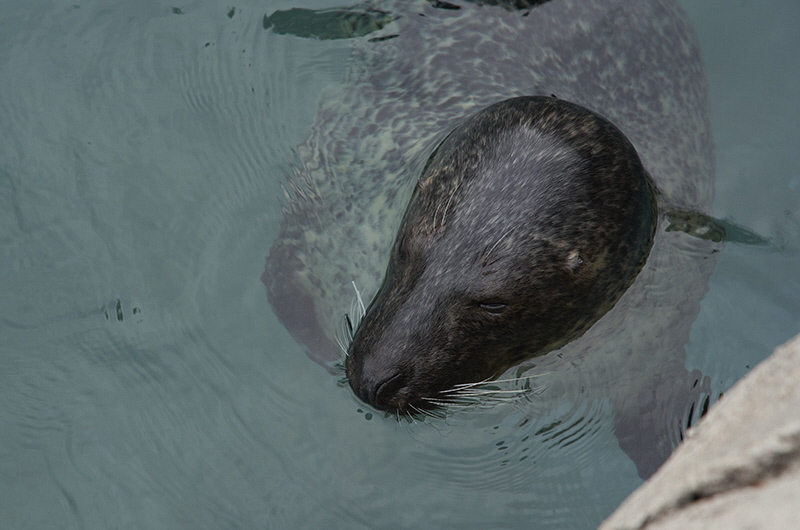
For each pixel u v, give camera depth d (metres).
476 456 1.86
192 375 1.88
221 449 1.86
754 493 1.43
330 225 1.95
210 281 1.93
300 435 1.86
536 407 1.88
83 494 1.84
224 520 1.83
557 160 1.83
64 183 1.98
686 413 1.87
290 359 1.89
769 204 2.01
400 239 1.86
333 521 1.83
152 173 1.99
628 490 1.85
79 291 1.92
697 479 1.54
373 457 1.86
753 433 1.54
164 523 1.83
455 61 2.01
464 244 1.81
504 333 1.84
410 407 1.84
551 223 1.81
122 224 1.96
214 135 2.01
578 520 1.84
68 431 1.86
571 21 2.01
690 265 1.93
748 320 1.93
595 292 1.85
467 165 1.85
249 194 1.98
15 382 1.88
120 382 1.88
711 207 2.00
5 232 1.95
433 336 1.82
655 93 2.00
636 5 2.04
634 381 1.89
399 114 1.99
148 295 1.92
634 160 1.86
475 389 1.86
